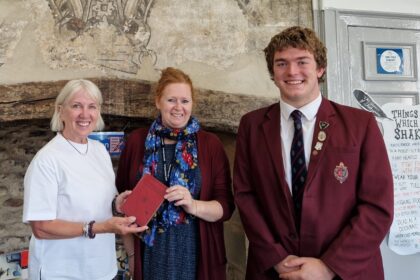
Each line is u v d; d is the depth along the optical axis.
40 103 2.02
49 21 2.03
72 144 1.51
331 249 1.33
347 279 1.29
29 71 2.01
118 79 2.12
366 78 2.42
